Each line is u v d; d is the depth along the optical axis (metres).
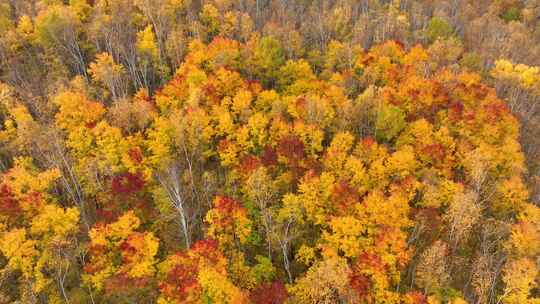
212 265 50.28
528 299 50.00
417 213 60.03
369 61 91.62
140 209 61.03
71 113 67.88
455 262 55.50
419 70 89.31
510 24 115.88
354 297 49.41
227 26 96.38
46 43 80.81
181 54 88.25
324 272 48.41
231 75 79.25
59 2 93.94
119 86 79.50
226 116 69.81
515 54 104.12
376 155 68.19
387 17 109.75
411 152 66.25
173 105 75.56
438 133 71.00
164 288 48.47
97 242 52.94
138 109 70.00
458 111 76.56
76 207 57.38
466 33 114.38
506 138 69.81
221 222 55.28
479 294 51.56
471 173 63.47
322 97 78.19
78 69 82.12
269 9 112.50
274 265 58.44
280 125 71.00
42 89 76.12
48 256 50.16
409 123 76.00
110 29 86.56
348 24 111.31
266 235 58.78
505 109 74.88
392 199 57.56
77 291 52.75
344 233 55.25
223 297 47.91
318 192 60.91
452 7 122.56
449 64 96.81
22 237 50.03
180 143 66.88
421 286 52.53
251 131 70.81
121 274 51.19
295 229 58.47
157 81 88.25
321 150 70.38
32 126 62.16
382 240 53.22
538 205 66.06
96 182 63.91
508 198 62.62
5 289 52.09
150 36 84.56
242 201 63.19
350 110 74.44
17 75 76.19
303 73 86.00
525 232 54.31
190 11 99.38
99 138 65.12
